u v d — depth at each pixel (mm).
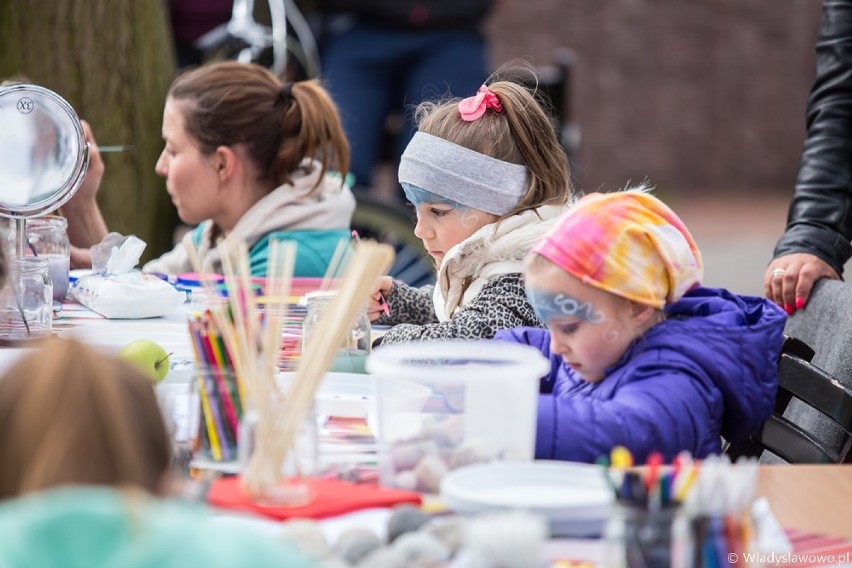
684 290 5613
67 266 8836
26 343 6910
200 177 9703
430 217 7547
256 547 2992
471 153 7402
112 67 12305
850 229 8844
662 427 5199
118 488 3020
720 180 34469
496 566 3500
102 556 2830
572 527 4230
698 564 3730
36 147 7609
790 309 8367
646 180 6738
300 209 9602
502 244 7324
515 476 4535
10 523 2852
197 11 15688
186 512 3080
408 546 3783
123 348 6008
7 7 12023
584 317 5453
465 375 4680
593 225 5418
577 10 32188
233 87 9680
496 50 31578
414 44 16766
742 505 3791
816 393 6734
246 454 4461
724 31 33750
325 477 4914
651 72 33281
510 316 7195
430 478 4688
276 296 8062
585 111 32812
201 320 5047
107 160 12320
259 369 4598
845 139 8977
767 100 34375
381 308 8555
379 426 4852
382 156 18094
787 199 33688
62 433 3000
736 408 5598
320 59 17188
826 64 9109
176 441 4980
